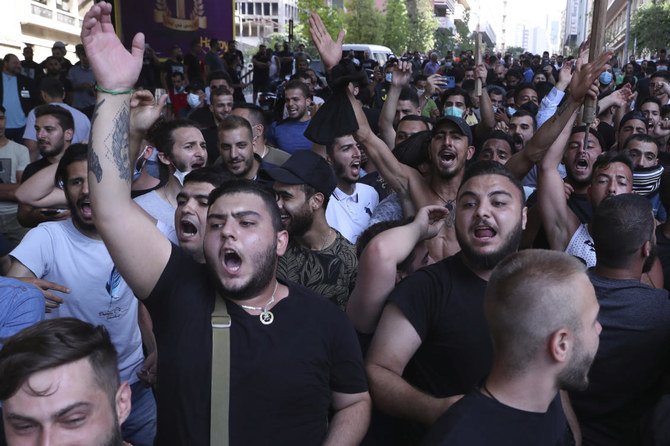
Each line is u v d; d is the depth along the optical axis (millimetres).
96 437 1623
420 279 2455
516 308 1743
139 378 3186
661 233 3879
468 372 2379
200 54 18953
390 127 6195
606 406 2627
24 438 1588
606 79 11000
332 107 3832
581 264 1829
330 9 51656
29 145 7004
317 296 2191
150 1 21109
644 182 4922
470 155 4285
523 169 3752
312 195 3344
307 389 2027
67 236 3072
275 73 20172
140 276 2105
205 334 2021
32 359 1535
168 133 4145
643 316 2551
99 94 2062
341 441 2117
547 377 1759
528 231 4020
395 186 4066
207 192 3180
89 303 3104
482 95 7152
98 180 2047
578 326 1734
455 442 1726
